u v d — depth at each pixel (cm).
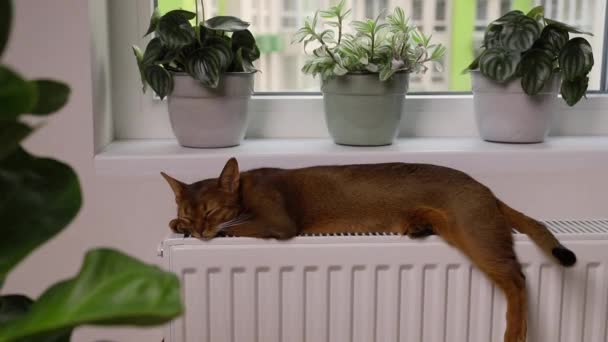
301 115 141
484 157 124
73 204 50
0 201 48
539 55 122
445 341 110
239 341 107
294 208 111
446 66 145
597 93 146
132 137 140
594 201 127
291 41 139
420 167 113
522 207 126
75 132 119
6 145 41
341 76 123
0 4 38
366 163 123
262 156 122
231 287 106
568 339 110
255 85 143
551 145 131
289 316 107
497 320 110
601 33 145
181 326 106
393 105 127
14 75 36
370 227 113
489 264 105
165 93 121
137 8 134
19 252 47
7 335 38
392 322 108
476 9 143
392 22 125
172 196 121
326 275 106
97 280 42
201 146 127
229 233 107
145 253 123
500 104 130
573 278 109
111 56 135
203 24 119
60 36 117
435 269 108
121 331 127
